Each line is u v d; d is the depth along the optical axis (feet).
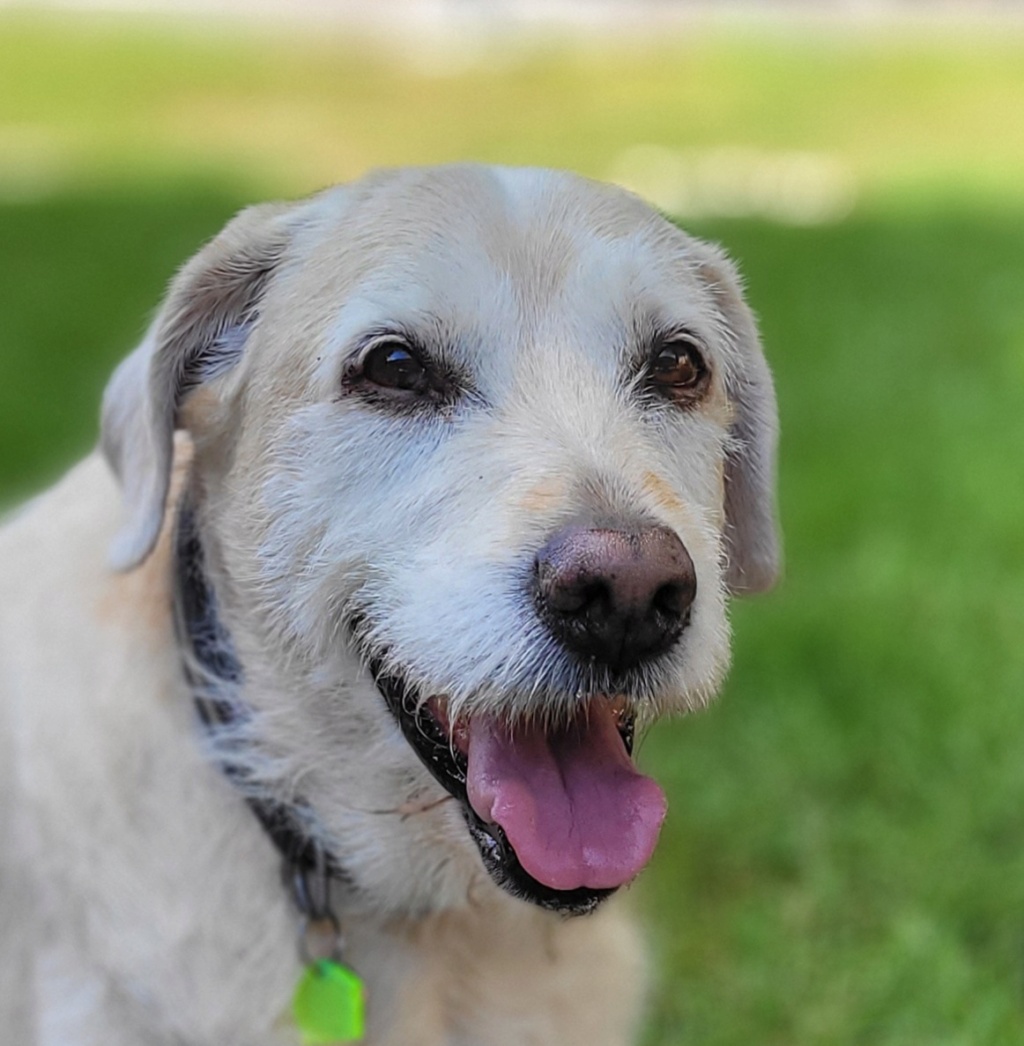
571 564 1.99
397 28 18.89
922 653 3.48
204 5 20.21
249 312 2.35
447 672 2.06
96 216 8.91
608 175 10.93
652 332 2.25
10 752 2.36
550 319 2.20
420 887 2.29
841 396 5.55
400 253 2.19
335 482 2.17
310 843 2.29
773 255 7.92
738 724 3.34
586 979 2.42
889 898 2.95
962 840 3.03
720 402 2.36
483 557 2.05
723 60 16.72
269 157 11.93
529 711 2.06
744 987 2.80
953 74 15.76
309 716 2.24
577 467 2.07
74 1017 2.29
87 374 5.75
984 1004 2.72
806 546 4.14
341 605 2.18
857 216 9.15
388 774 2.23
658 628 2.03
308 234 2.31
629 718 2.19
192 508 2.33
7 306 6.74
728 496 2.54
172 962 2.25
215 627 2.31
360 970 2.31
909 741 3.25
